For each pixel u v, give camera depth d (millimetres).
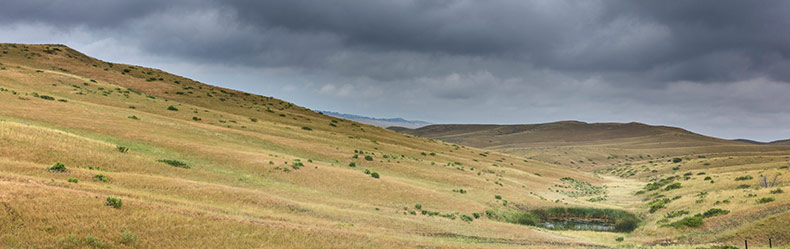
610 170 164625
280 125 103188
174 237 19891
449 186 62719
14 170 29859
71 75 106812
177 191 32688
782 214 35125
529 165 126312
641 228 45875
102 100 87688
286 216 30641
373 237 26188
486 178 75438
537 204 58500
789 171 69688
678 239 37438
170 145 55250
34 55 122750
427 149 120812
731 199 46875
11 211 18344
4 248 15680
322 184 49406
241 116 107500
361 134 121688
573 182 101938
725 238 34625
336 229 27609
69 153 39625
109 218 20172
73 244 16953
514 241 33312
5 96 69375
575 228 48125
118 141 52375
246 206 32250
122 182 32281
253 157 56531
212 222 22859
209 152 55156
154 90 119688
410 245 25719
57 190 22625
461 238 32344
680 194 66438
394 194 49906
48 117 59438
